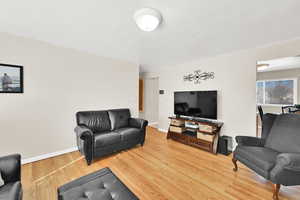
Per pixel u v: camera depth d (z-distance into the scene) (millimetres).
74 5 1483
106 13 1617
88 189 1131
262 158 1612
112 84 3432
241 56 2744
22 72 2213
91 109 3072
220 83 3068
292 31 1957
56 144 2592
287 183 1399
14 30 2031
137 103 3992
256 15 1600
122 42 2449
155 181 1845
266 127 2156
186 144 3232
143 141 3145
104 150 2441
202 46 2576
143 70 4938
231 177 1941
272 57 2381
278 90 2893
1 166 1160
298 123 1797
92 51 2936
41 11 1597
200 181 1850
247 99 2680
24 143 2258
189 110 3451
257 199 1528
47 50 2459
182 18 1674
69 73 2734
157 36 2201
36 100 2361
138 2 1408
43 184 1750
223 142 2699
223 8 1483
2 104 2066
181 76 3881
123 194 1092
